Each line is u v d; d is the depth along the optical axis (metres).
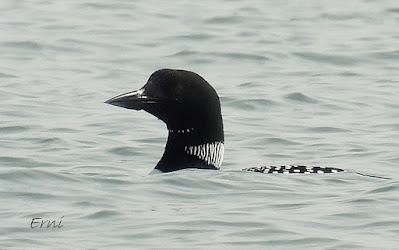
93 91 18.70
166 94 13.32
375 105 17.95
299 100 18.12
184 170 13.38
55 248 10.86
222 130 13.55
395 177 13.63
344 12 24.62
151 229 11.37
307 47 21.78
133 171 13.82
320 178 13.17
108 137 15.73
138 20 23.84
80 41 22.12
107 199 12.40
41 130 16.02
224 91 18.64
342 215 11.81
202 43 22.20
